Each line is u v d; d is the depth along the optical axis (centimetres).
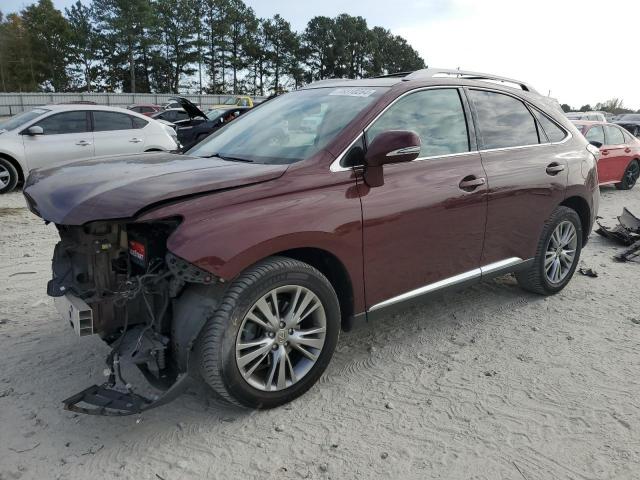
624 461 260
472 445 271
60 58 7450
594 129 1114
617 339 393
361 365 350
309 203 291
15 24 7531
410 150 300
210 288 265
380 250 323
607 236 690
